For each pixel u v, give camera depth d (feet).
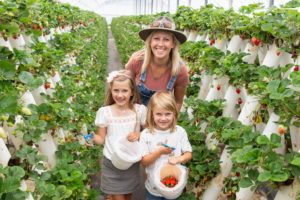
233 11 11.05
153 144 8.09
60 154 8.45
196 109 10.25
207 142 9.52
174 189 7.46
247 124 7.85
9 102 4.72
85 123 11.73
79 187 7.27
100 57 28.66
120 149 7.98
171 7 40.34
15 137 7.09
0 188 4.76
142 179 11.38
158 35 8.38
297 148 6.42
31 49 8.98
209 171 8.48
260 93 6.87
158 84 9.14
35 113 7.23
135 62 9.24
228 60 8.46
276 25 6.95
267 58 7.66
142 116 8.73
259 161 5.75
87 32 25.05
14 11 7.77
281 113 6.28
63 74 12.78
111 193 8.55
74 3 62.34
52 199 6.40
